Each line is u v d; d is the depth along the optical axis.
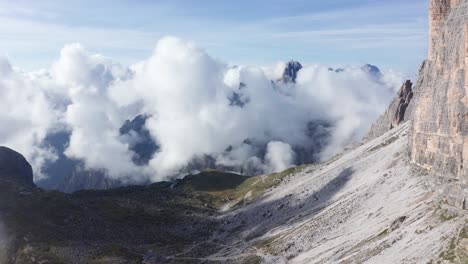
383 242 135.00
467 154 144.75
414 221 138.25
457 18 178.50
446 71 178.25
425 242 118.56
